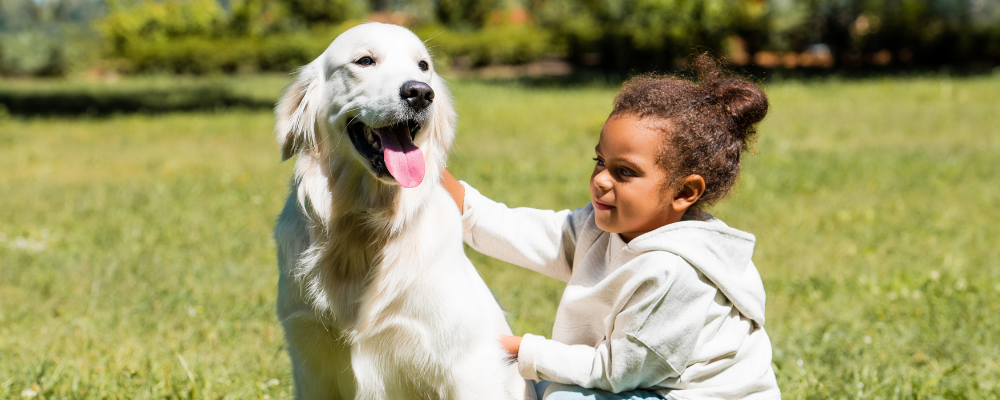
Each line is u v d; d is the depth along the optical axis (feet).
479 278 9.72
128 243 19.60
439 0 111.04
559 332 8.80
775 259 18.17
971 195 24.44
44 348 12.84
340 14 107.65
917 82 61.93
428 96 8.41
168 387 10.93
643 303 7.59
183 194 25.17
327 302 8.56
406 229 8.55
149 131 41.96
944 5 90.27
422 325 8.50
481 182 26.40
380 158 8.31
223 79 80.43
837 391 11.00
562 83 71.72
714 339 7.84
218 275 16.85
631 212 7.65
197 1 96.89
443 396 8.82
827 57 88.58
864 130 38.55
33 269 17.44
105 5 97.09
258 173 29.43
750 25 84.74
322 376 9.13
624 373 7.78
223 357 12.46
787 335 13.29
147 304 15.03
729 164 7.75
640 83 7.94
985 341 12.91
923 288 15.67
